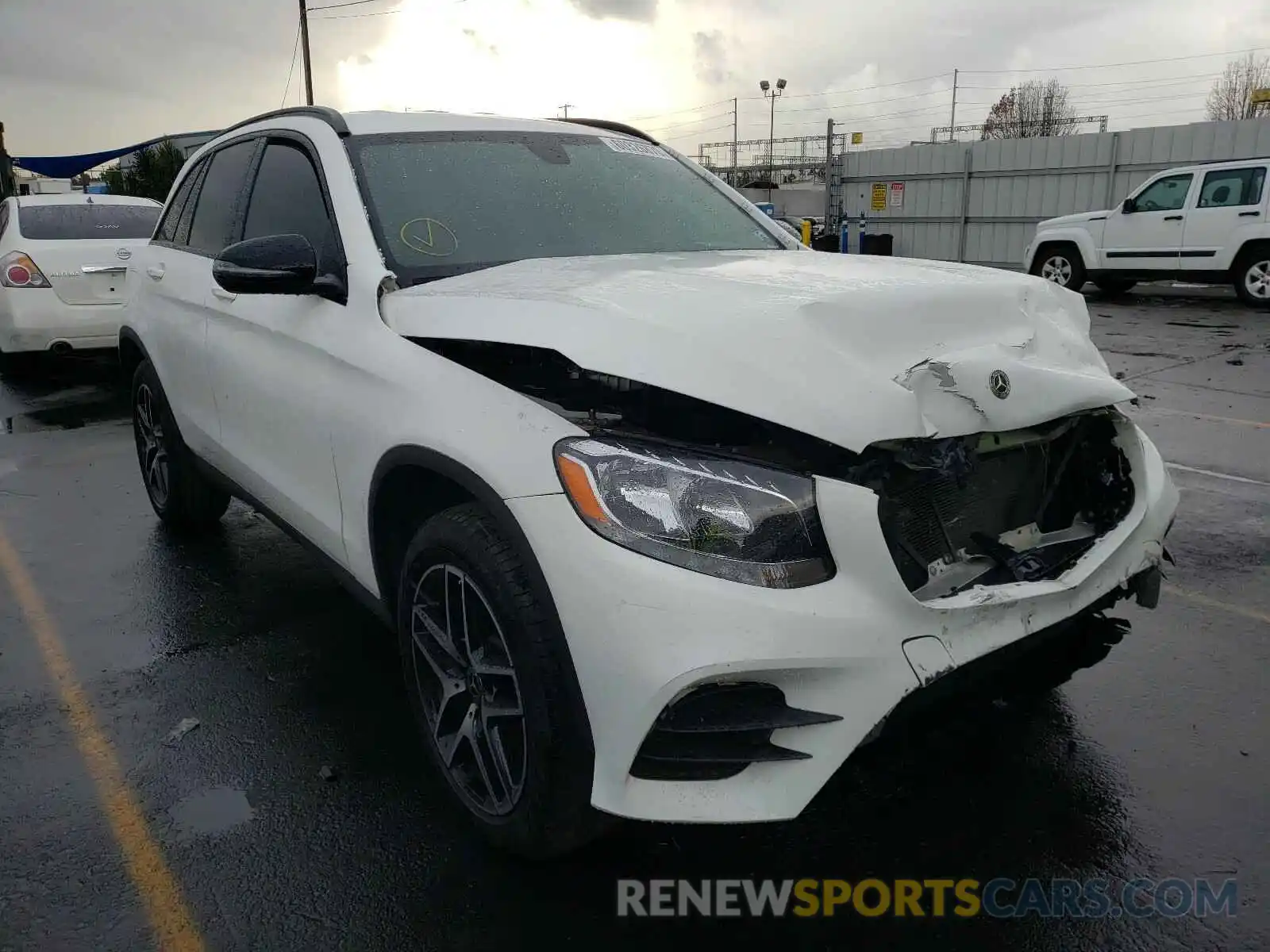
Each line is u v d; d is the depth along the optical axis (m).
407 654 2.65
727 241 3.53
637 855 2.50
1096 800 2.68
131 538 4.93
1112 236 15.14
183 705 3.29
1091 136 20.78
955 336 2.38
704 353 2.09
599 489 2.03
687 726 1.96
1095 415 2.61
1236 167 13.74
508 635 2.13
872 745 2.04
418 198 3.12
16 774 2.90
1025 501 2.55
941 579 2.23
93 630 3.88
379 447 2.57
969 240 23.28
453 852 2.52
